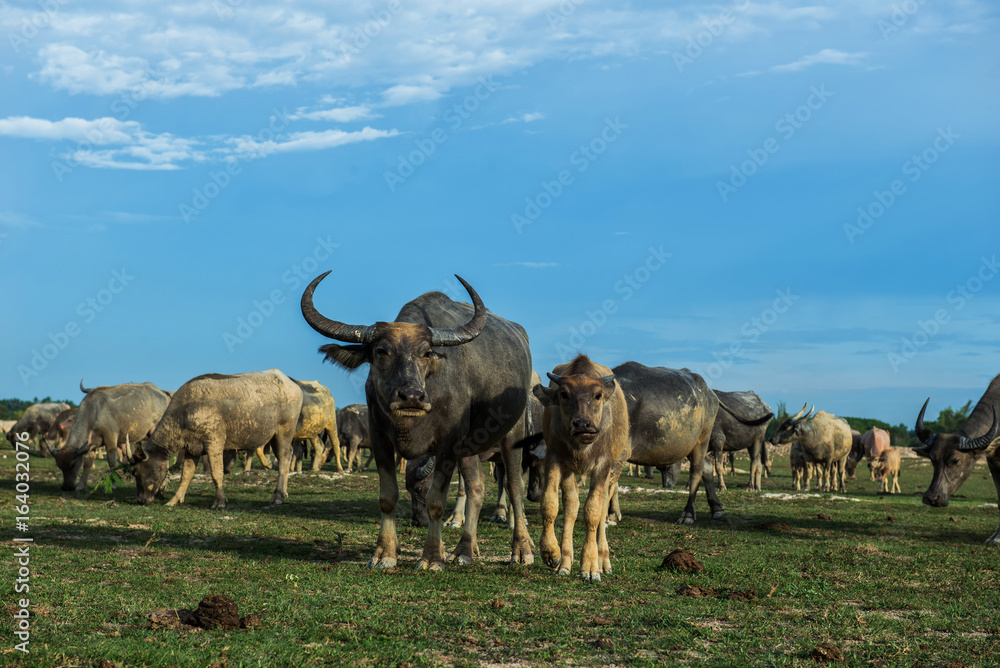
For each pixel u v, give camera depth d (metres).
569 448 8.66
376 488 22.20
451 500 18.72
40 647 5.24
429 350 8.50
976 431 14.44
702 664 5.53
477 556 10.23
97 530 11.30
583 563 8.55
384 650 5.63
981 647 6.05
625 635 6.25
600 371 9.41
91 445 19.34
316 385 26.55
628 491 21.44
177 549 9.85
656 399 13.31
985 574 9.41
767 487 28.61
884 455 28.38
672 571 9.02
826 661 5.65
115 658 5.12
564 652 5.78
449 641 5.96
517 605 7.11
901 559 10.46
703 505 18.50
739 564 9.70
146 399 21.70
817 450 27.78
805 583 8.45
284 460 17.75
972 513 17.97
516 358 10.18
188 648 5.45
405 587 7.72
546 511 8.88
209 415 16.30
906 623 6.84
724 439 23.80
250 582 7.79
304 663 5.28
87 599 6.81
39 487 19.47
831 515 16.67
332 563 9.05
